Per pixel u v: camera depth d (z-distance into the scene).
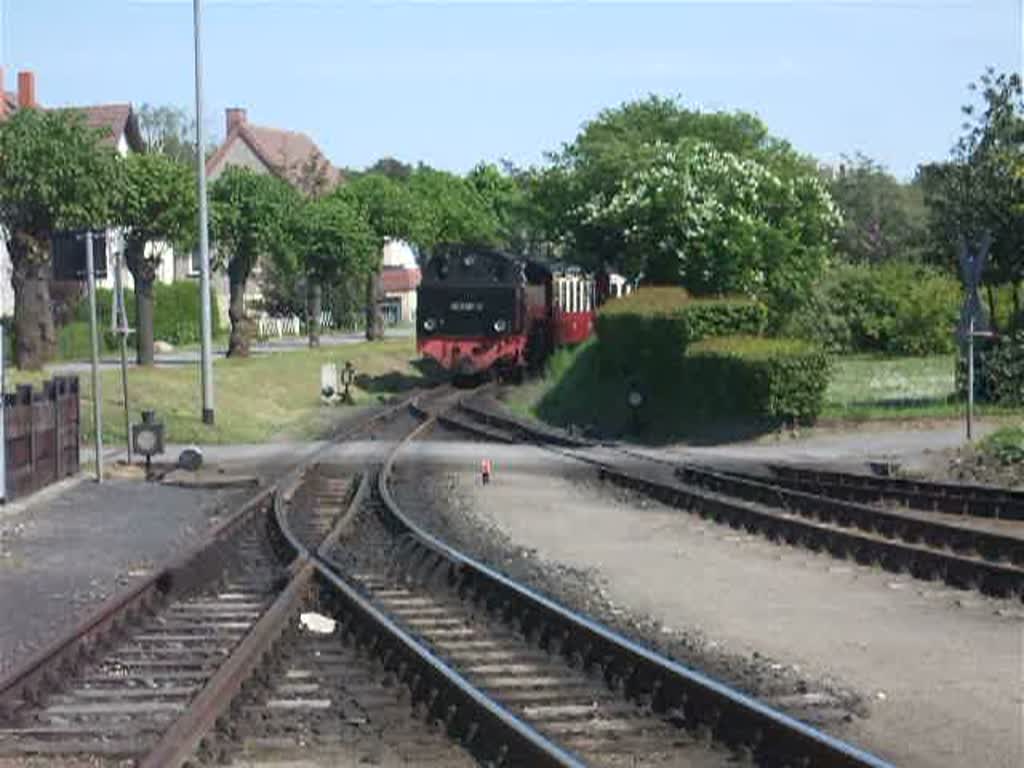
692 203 45.66
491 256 51.03
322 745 9.40
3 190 38.41
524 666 11.91
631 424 36.72
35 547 18.47
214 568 17.05
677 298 40.53
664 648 12.46
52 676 11.13
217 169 105.81
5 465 22.45
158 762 8.41
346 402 48.25
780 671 11.62
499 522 21.80
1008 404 36.28
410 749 9.27
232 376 46.88
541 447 33.53
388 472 27.11
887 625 13.73
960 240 37.66
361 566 17.52
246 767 8.89
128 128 77.88
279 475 27.33
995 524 20.88
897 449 30.72
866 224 80.94
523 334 51.03
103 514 21.75
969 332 29.73
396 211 75.06
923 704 10.48
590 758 9.07
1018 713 10.17
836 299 56.34
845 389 41.53
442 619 14.20
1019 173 38.88
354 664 11.98
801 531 19.38
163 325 73.44
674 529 21.09
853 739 9.47
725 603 15.05
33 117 38.94
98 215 39.53
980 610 14.49
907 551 17.02
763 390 33.16
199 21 36.53
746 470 28.44
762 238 45.78
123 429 33.78
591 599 15.16
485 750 9.20
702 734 9.53
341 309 100.25
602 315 42.53
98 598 14.98
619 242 50.50
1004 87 40.53
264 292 91.94
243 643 11.75
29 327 40.22
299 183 91.06
